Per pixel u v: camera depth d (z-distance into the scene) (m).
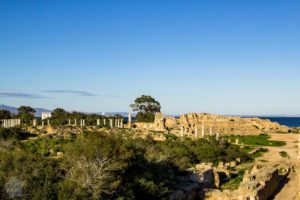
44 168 40.38
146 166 49.00
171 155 67.94
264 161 91.44
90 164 40.69
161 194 44.06
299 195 52.69
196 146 93.56
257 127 161.00
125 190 40.84
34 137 97.38
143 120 179.12
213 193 50.12
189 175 57.69
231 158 89.00
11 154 42.84
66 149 49.66
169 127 150.38
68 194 35.19
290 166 81.75
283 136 139.25
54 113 174.75
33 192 34.75
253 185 49.41
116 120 145.38
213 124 152.25
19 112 184.50
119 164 42.22
